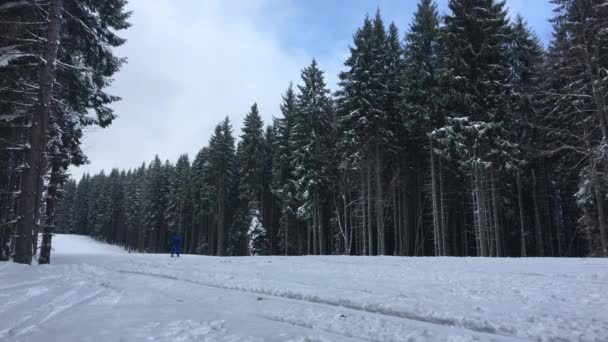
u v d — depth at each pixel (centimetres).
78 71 1565
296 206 4119
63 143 1762
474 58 2459
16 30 1252
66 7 1563
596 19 2231
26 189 1167
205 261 1462
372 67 2861
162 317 490
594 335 395
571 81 2481
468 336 402
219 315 504
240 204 5075
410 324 455
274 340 389
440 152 2500
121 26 1836
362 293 652
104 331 425
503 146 2403
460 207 3512
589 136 2370
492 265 1111
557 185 2984
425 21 2853
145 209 7962
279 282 801
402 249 3378
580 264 1079
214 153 5034
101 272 1038
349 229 4191
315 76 3631
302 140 3538
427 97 2692
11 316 508
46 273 914
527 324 439
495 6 2775
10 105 1366
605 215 2359
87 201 11894
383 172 3244
